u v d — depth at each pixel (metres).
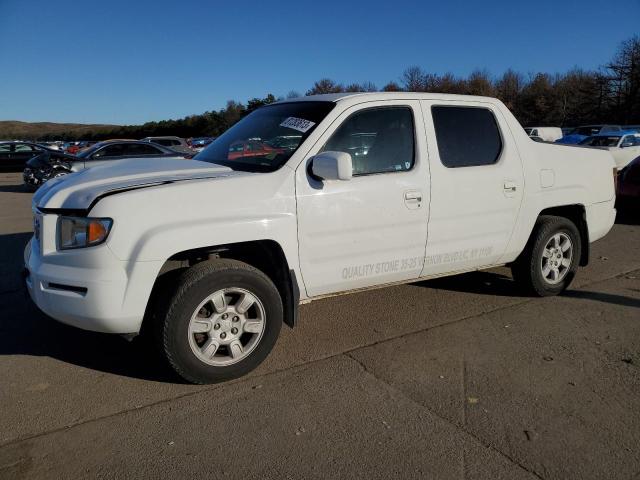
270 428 2.94
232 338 3.42
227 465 2.63
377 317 4.60
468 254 4.43
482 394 3.31
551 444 2.80
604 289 5.38
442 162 4.19
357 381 3.47
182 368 3.26
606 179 5.35
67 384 3.42
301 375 3.56
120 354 3.86
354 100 3.88
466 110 4.43
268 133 3.98
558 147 5.00
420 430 2.93
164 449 2.75
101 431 2.91
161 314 3.19
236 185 3.36
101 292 3.05
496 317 4.61
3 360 3.76
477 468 2.61
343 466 2.63
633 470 2.60
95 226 3.05
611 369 3.65
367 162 3.87
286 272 3.56
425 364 3.72
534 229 4.86
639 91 47.06
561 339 4.15
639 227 8.92
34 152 24.19
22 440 2.82
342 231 3.72
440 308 4.82
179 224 3.16
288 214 3.48
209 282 3.23
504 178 4.49
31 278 3.40
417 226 4.06
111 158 15.13
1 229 9.20
